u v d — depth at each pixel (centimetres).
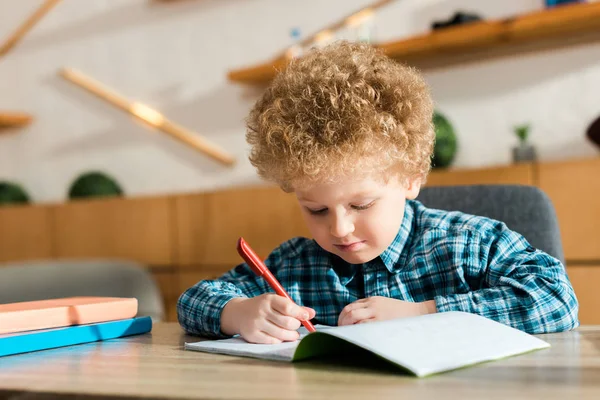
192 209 242
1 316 76
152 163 284
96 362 68
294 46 245
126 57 288
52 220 268
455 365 57
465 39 209
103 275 230
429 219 109
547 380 52
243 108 266
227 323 84
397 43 219
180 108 278
